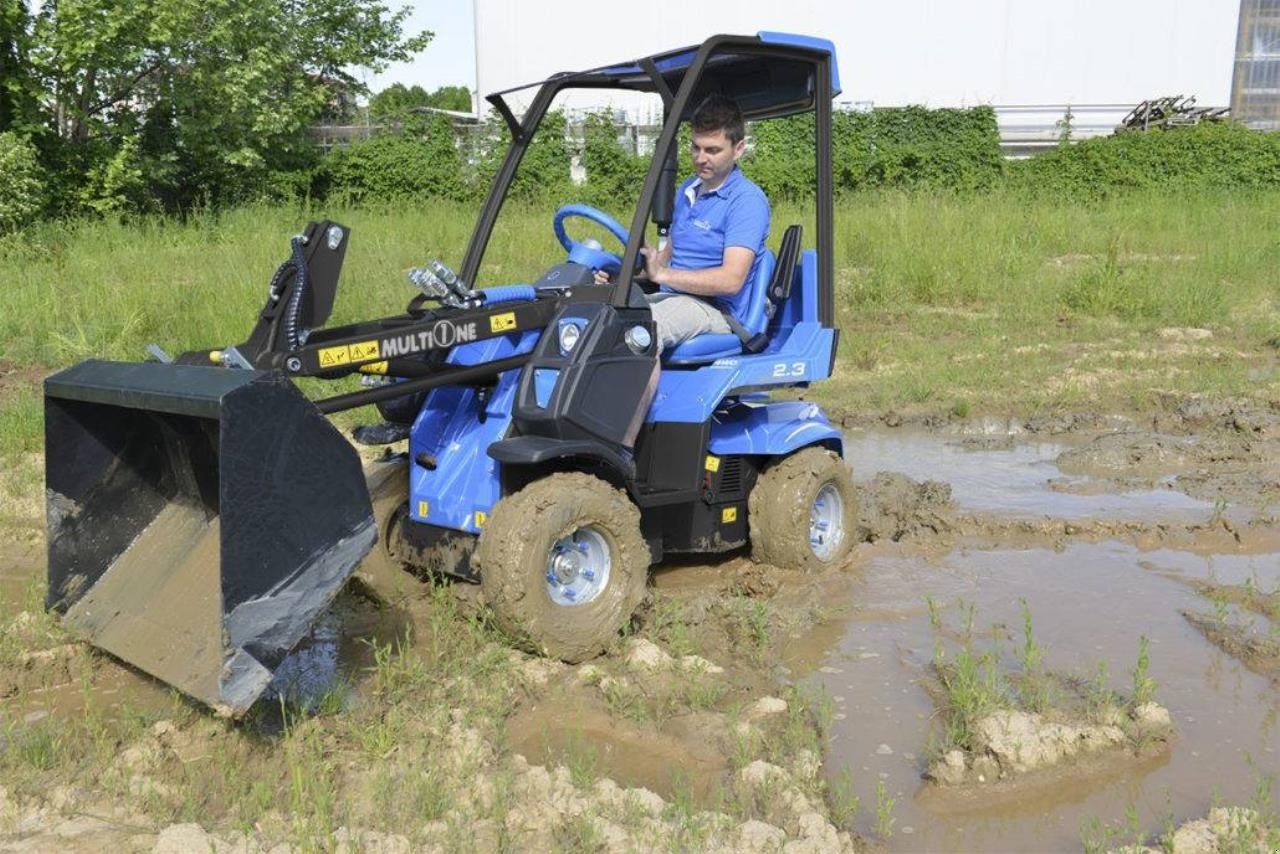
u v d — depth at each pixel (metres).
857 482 6.53
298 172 21.56
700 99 5.20
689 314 4.73
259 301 10.16
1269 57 30.69
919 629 4.53
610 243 13.76
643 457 4.79
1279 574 5.15
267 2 20.19
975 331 10.96
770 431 5.00
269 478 3.27
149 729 3.52
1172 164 23.61
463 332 4.04
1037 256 14.12
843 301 12.29
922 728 3.73
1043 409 8.33
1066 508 6.13
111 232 15.32
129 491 4.09
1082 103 30.77
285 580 3.31
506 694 3.80
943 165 24.09
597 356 4.17
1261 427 7.61
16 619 4.29
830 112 4.86
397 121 22.98
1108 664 4.19
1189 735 3.68
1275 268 13.84
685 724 3.69
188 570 3.79
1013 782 3.41
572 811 3.11
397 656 4.15
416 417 4.59
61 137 18.59
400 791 3.21
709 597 4.70
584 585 4.16
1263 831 3.07
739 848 2.95
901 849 3.08
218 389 3.26
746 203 4.79
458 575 4.32
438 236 15.11
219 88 19.58
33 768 3.29
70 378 3.83
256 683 3.25
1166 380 9.00
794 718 3.68
